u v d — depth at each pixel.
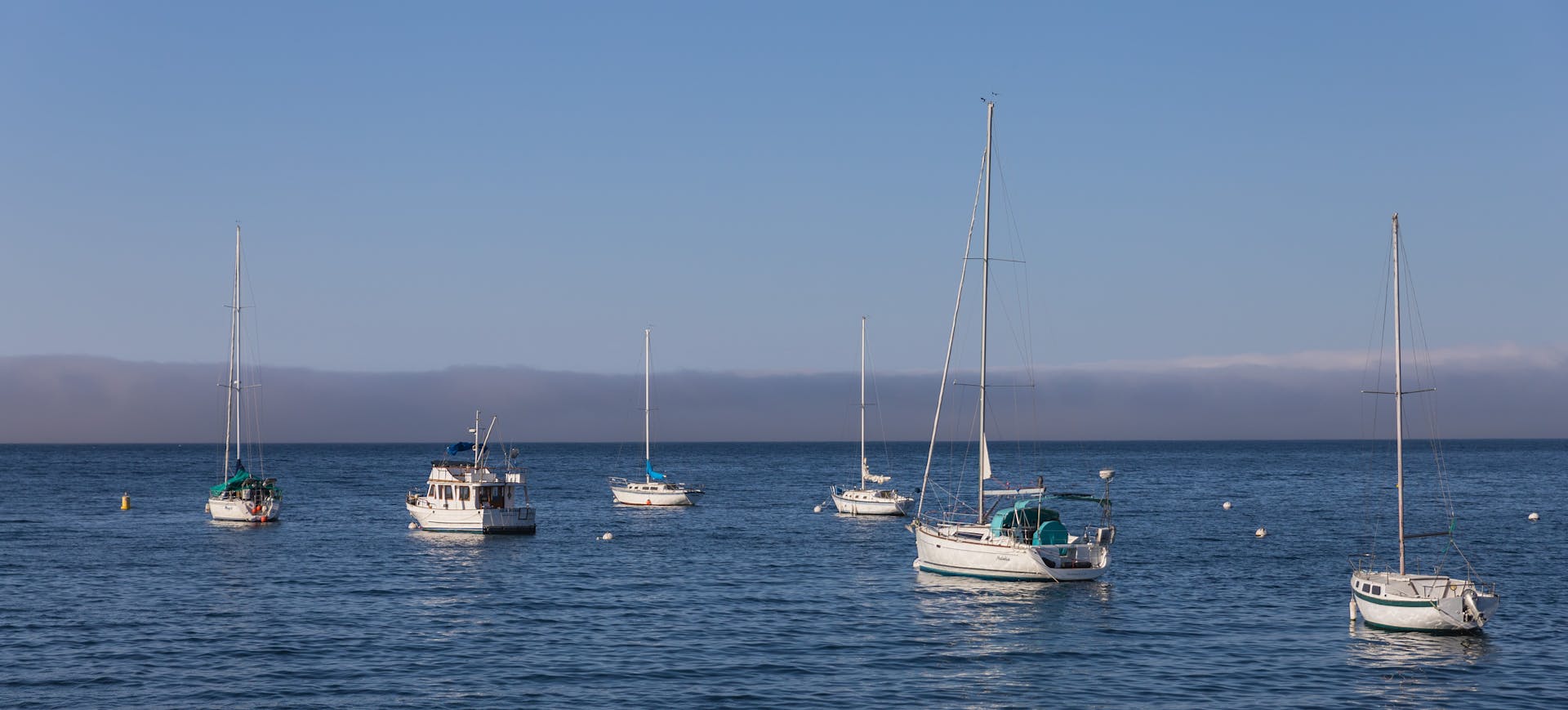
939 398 74.50
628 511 120.38
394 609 56.94
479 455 94.38
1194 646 48.22
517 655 46.69
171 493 149.25
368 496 144.25
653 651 47.56
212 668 44.22
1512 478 187.25
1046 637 50.09
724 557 78.25
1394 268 49.38
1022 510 65.25
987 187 69.88
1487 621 50.69
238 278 105.44
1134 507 127.12
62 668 44.03
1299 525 103.38
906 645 48.69
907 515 114.06
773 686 42.00
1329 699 40.22
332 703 39.41
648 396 134.12
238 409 105.81
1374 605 50.72
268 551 80.38
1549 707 39.03
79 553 79.00
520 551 81.81
